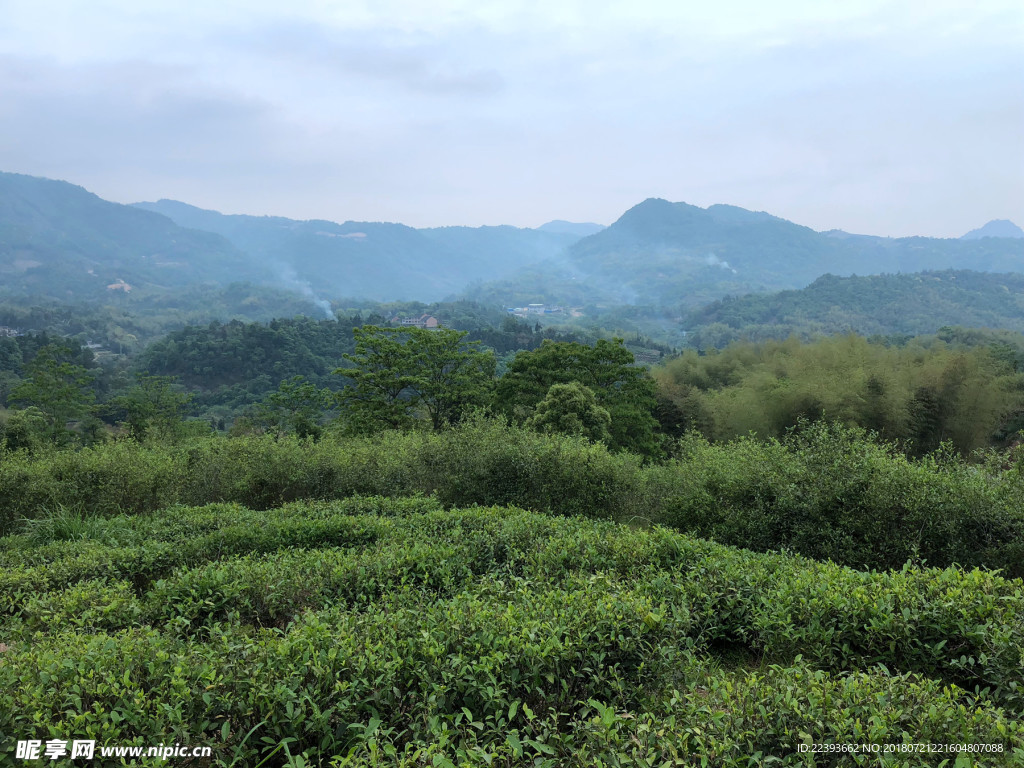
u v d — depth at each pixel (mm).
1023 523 6684
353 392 29891
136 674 3797
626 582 5633
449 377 30375
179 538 8078
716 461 10641
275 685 3582
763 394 30703
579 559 6531
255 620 5898
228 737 3434
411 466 12234
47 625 5453
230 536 7766
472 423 13594
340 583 6004
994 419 29797
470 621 4273
